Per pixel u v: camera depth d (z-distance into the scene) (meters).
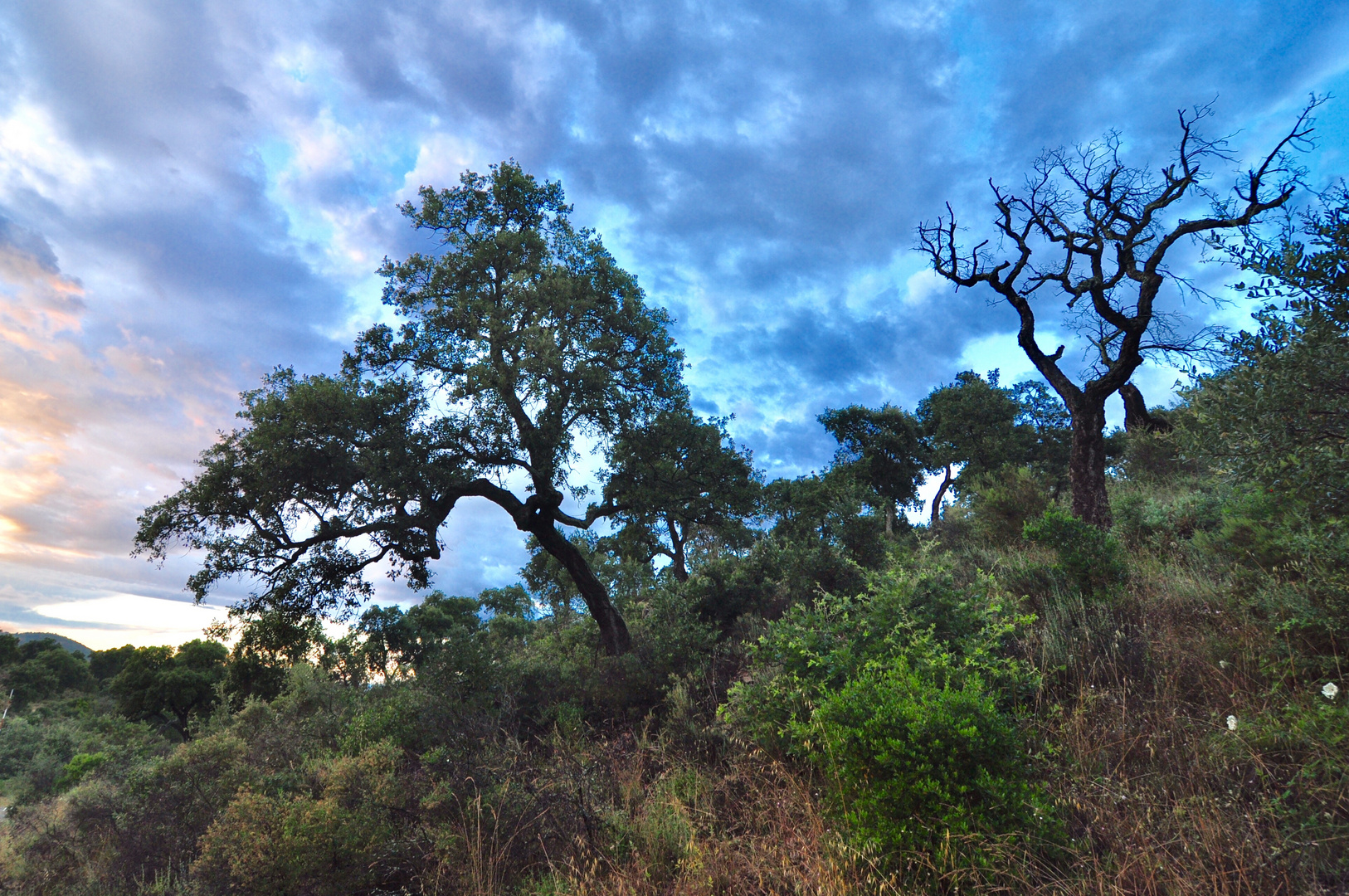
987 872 3.06
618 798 5.59
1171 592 6.36
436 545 11.55
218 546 10.57
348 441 10.79
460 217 14.32
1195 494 10.02
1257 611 5.22
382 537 11.41
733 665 9.01
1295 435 4.09
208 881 4.61
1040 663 5.38
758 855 3.99
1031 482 13.20
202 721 12.59
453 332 13.23
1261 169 10.59
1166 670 4.81
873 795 3.52
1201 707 4.30
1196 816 3.14
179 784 6.71
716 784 5.48
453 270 13.39
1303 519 4.99
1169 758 3.84
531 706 9.52
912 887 3.24
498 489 12.50
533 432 12.44
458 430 11.80
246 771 6.89
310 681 13.75
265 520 10.66
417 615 22.41
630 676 9.27
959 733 3.44
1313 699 3.69
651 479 13.53
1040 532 7.45
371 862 4.58
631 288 14.31
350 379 12.48
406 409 11.71
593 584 12.45
